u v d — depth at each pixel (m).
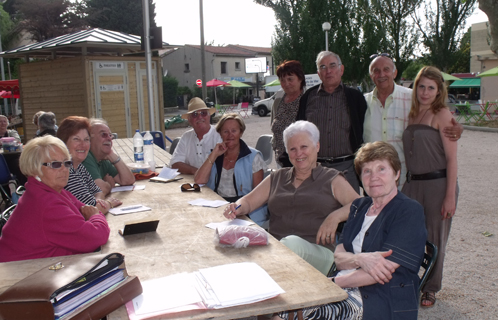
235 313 1.64
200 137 4.75
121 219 2.95
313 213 2.96
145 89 12.60
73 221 2.31
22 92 13.62
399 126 3.74
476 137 13.55
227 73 47.78
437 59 28.50
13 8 41.50
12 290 1.56
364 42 26.66
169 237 2.55
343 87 4.14
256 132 17.05
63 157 2.38
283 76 4.73
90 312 1.59
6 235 2.35
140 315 1.63
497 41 13.97
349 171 4.15
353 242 2.43
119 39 12.12
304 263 2.12
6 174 6.03
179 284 1.86
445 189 3.28
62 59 11.97
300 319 2.09
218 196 3.57
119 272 1.73
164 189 3.89
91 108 11.58
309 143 2.94
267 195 3.18
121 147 7.29
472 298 3.49
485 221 5.38
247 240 2.34
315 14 26.39
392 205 2.31
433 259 2.38
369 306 2.18
